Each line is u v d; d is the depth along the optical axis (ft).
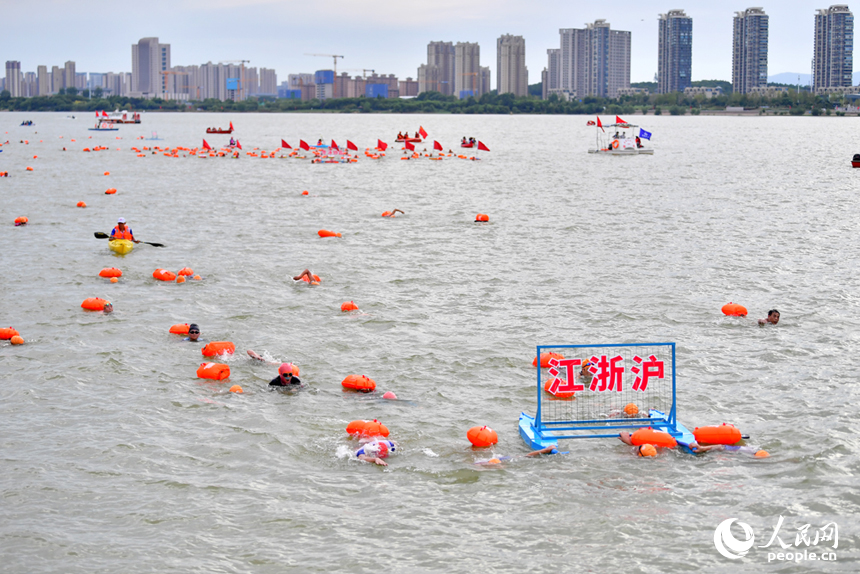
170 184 193.26
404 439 51.62
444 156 294.25
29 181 197.36
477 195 173.68
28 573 36.96
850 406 55.98
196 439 51.42
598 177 212.64
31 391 59.00
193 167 242.78
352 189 184.75
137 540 39.83
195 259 104.83
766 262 101.76
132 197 168.14
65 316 78.13
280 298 85.66
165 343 70.59
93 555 38.47
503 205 157.48
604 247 112.78
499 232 125.80
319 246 114.32
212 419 54.65
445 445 50.75
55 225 131.23
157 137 428.56
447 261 104.12
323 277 95.20
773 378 61.52
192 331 71.05
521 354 67.56
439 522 41.70
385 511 42.78
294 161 269.44
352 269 99.45
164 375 62.90
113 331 73.61
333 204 159.12
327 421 54.39
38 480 45.62
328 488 45.34
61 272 96.58
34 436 51.49
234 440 51.31
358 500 44.01
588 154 305.94
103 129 527.40
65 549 38.88
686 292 87.04
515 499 44.01
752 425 53.21
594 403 57.06
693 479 46.16
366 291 88.84
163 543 39.55
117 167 240.94
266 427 53.31
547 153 311.88
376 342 71.05
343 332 73.97
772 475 46.57
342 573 37.24
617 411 55.36
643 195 171.83
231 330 74.43
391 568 37.60
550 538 40.11
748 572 37.29
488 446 50.21
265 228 129.59
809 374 62.28
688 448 49.57
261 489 45.11
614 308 81.00
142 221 136.15
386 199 167.12
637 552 38.88
